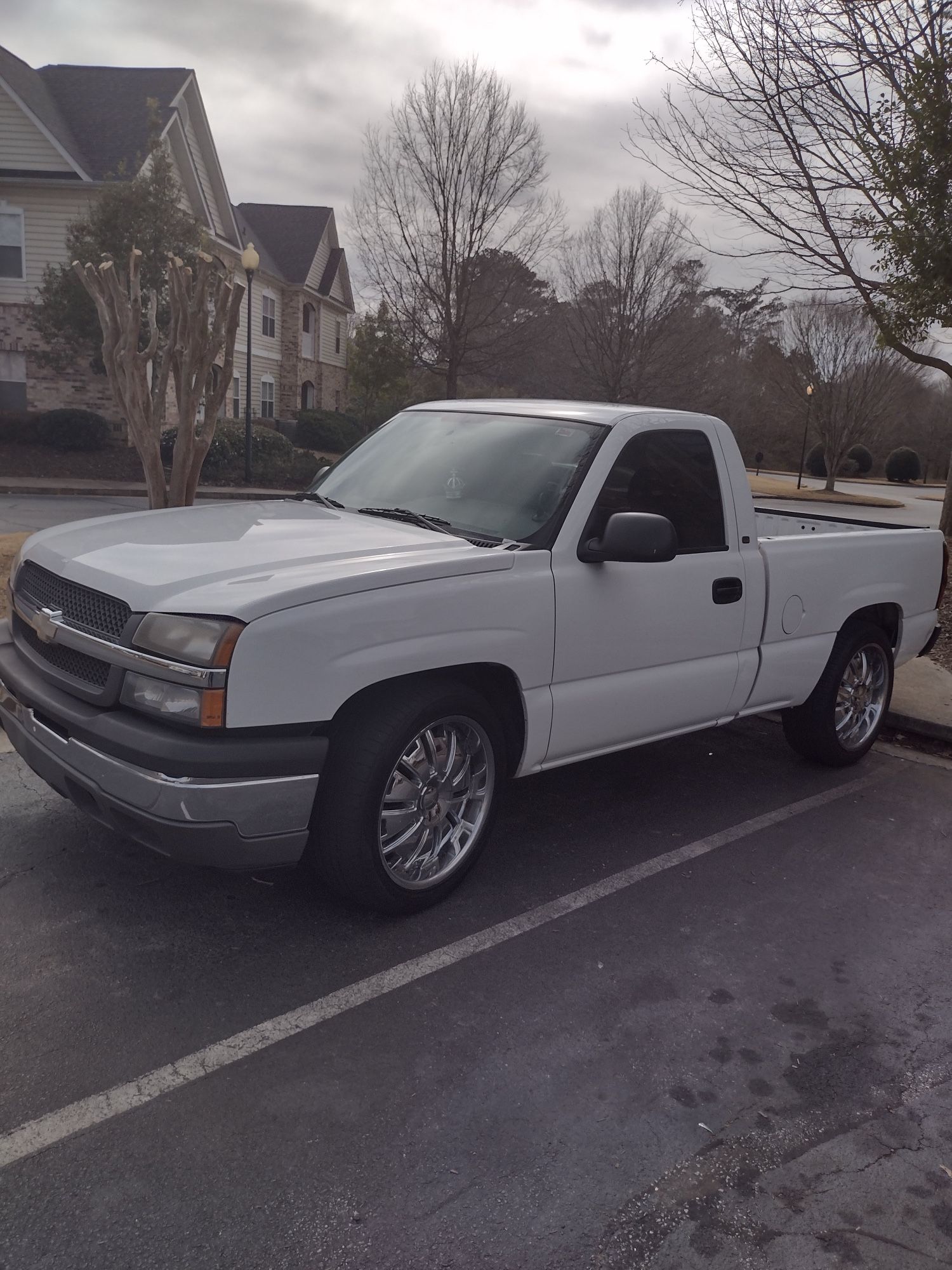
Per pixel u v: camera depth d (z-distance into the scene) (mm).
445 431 4762
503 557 3756
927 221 9984
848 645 5547
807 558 5148
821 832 4902
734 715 4992
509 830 4684
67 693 3420
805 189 10367
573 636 4008
